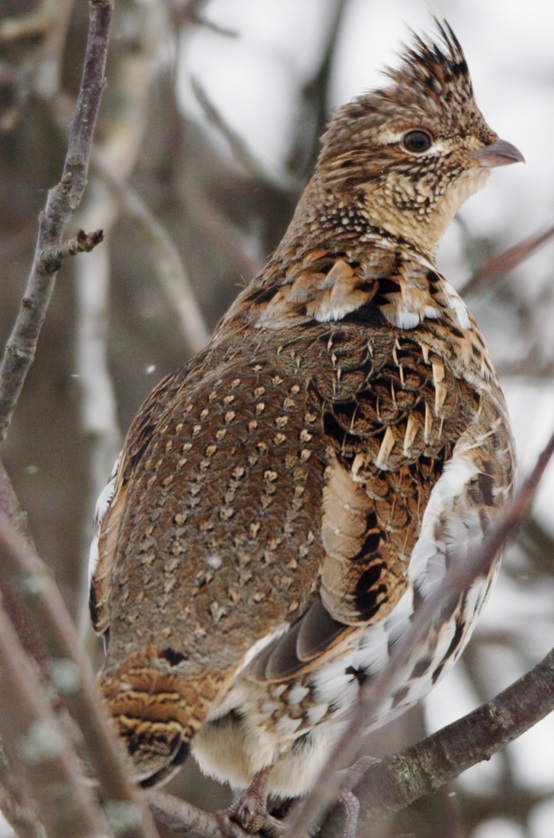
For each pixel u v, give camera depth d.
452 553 9.48
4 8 15.73
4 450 14.67
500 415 10.59
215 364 10.39
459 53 12.47
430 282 11.40
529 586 15.74
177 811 8.73
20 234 15.16
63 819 6.13
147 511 9.33
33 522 14.36
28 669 6.21
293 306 10.90
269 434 9.44
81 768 6.62
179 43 15.00
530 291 16.62
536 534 16.03
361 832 9.50
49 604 6.00
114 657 8.82
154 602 8.96
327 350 10.12
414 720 13.82
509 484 10.26
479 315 16.80
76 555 14.28
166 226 16.16
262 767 9.48
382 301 10.90
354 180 12.02
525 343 13.70
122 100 14.81
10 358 8.20
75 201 8.09
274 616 8.95
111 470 12.31
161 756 8.28
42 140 15.73
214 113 15.20
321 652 8.84
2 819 8.00
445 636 9.60
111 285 15.72
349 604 9.02
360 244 11.77
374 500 9.29
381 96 12.27
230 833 8.92
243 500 9.19
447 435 9.88
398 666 7.26
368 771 9.52
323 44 17.08
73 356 13.02
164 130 16.70
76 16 16.19
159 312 15.70
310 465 9.30
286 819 9.77
